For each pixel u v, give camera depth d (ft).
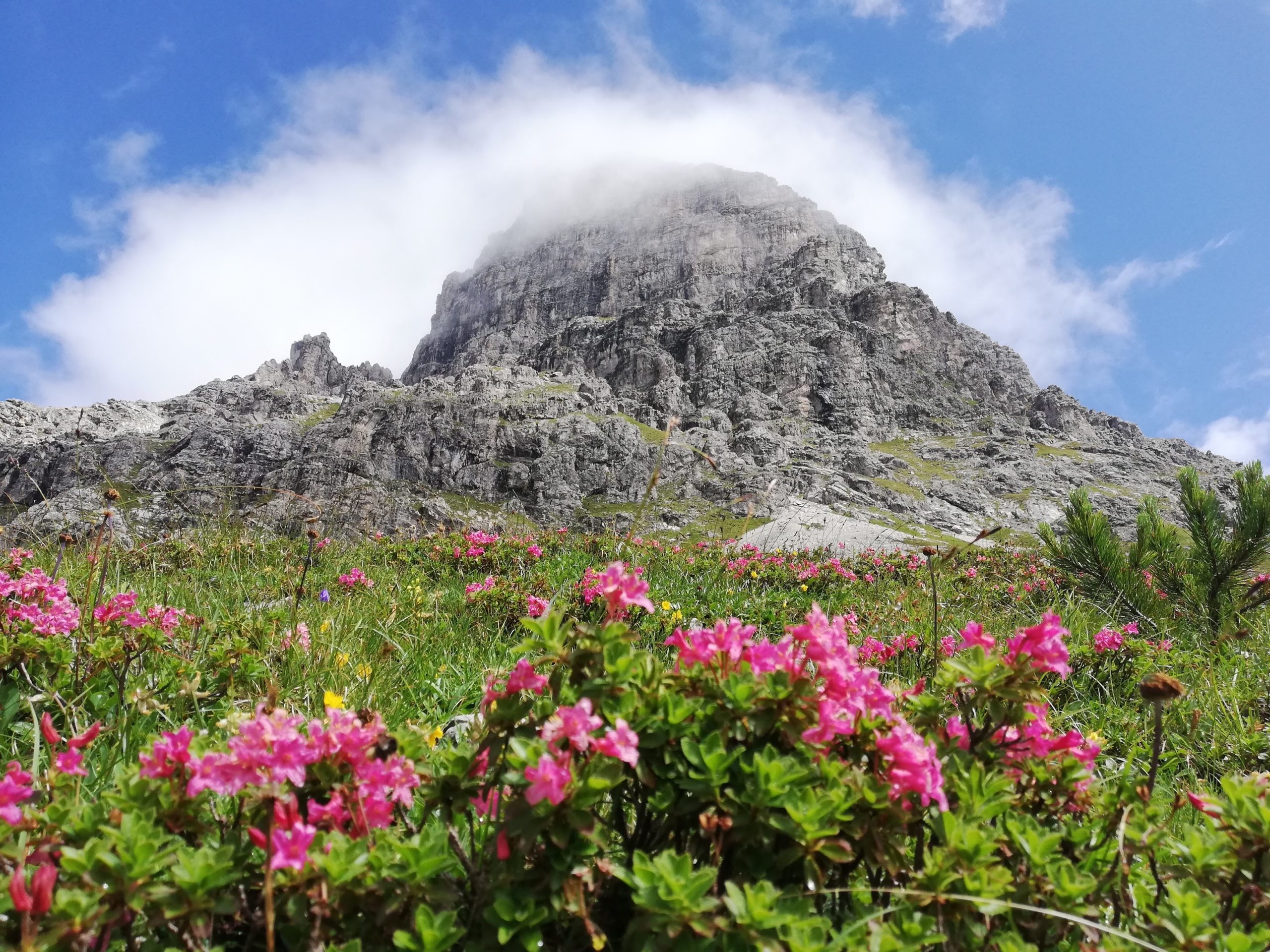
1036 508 359.46
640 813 6.68
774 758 6.09
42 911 4.68
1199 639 27.58
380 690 14.61
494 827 7.59
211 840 6.75
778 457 376.27
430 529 44.91
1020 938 5.84
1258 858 6.62
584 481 348.38
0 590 11.78
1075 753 7.69
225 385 519.19
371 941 5.66
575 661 6.36
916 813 6.60
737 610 28.09
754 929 5.17
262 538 30.83
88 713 11.59
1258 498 29.14
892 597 31.65
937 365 526.16
